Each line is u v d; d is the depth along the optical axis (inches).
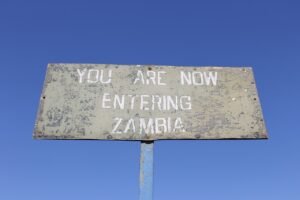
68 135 93.8
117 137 93.6
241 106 98.7
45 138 93.4
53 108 97.0
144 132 94.2
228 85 101.7
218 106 98.4
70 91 99.3
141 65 103.1
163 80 101.4
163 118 96.0
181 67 103.7
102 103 97.7
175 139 94.0
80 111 96.7
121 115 96.1
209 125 95.7
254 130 95.7
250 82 102.5
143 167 91.0
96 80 100.9
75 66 102.8
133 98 98.5
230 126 95.9
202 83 101.6
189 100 98.8
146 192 88.3
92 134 93.9
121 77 101.5
